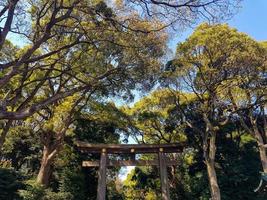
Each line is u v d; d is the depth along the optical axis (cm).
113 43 1554
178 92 2459
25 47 1805
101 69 1773
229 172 2514
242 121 2555
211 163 2259
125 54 1716
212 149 2292
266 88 2270
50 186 2550
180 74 2270
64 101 2162
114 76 1861
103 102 2336
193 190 2680
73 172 2523
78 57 1741
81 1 1412
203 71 2184
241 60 2064
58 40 1731
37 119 2406
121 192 3303
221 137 2697
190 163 2862
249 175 2503
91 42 1514
